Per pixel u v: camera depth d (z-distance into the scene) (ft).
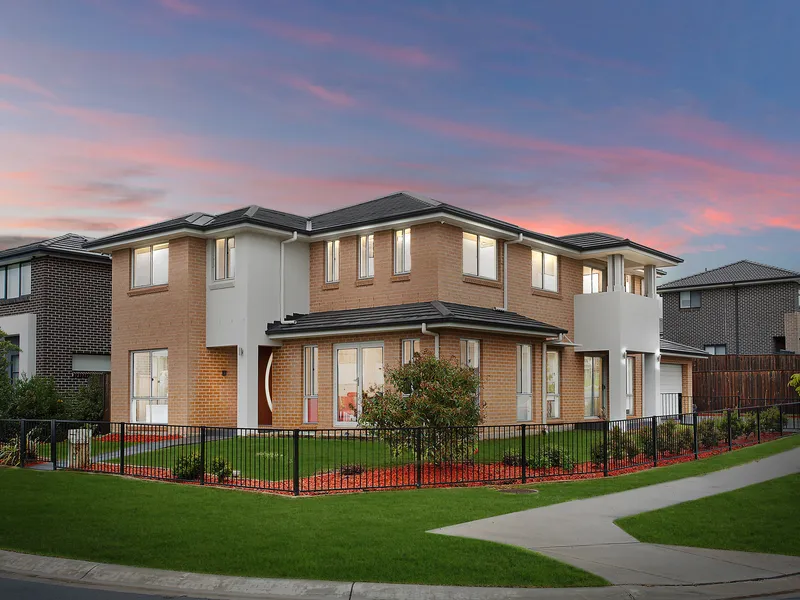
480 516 35.47
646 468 53.67
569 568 27.30
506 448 61.16
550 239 81.00
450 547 29.53
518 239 76.74
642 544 31.12
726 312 138.62
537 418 75.72
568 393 84.43
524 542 30.94
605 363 90.33
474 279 73.05
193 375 75.31
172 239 77.56
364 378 71.36
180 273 76.48
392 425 48.44
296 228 77.10
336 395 73.15
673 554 29.81
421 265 70.49
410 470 50.29
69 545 31.27
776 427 81.00
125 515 36.47
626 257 87.81
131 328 80.79
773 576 27.30
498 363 71.51
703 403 115.55
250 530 32.65
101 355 94.89
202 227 75.41
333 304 77.51
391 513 35.91
